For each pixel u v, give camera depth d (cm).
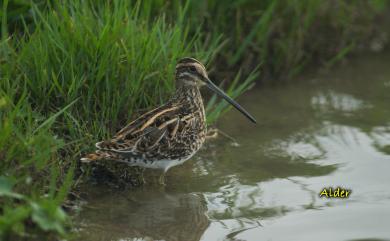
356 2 1781
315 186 1202
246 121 1445
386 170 1251
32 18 1291
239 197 1169
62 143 1076
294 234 1054
